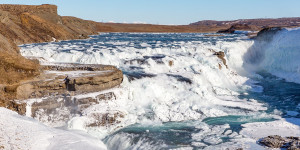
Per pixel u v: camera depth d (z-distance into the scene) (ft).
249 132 40.78
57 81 47.03
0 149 29.25
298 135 39.29
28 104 42.52
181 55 84.89
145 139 38.34
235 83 76.64
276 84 76.02
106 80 50.34
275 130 41.47
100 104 46.50
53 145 31.99
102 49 90.68
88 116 42.65
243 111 51.52
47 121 43.60
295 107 54.13
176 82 62.03
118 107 46.47
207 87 65.72
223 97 62.08
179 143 36.96
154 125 44.06
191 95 56.65
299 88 70.49
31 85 44.80
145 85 55.42
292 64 85.81
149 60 73.51
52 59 74.49
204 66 74.08
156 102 53.78
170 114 47.93
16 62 47.32
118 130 42.16
